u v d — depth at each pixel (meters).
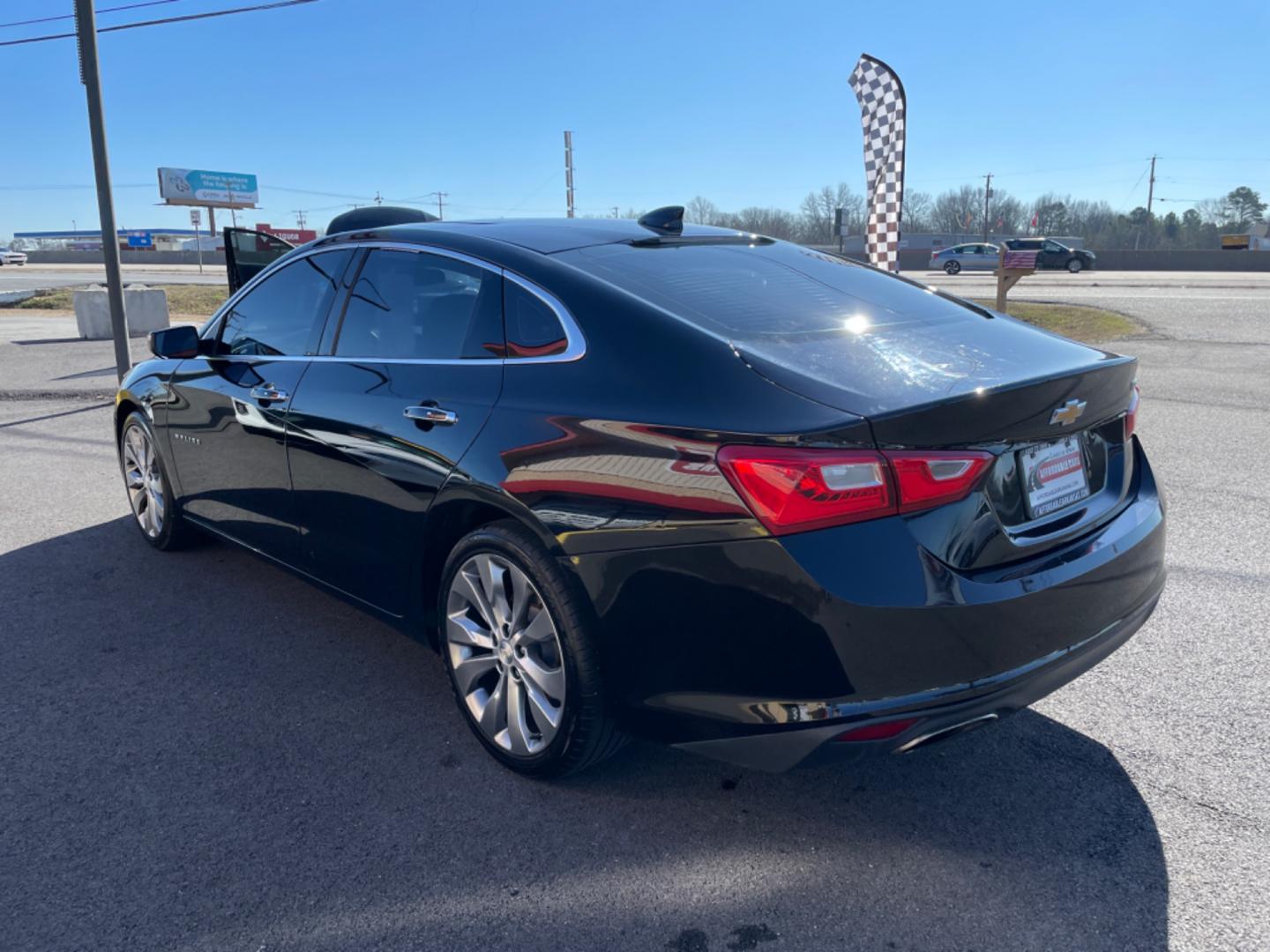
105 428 7.94
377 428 3.04
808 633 2.13
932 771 2.82
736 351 2.38
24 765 2.89
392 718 3.18
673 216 3.55
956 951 2.12
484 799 2.72
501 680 2.81
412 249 3.27
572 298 2.69
